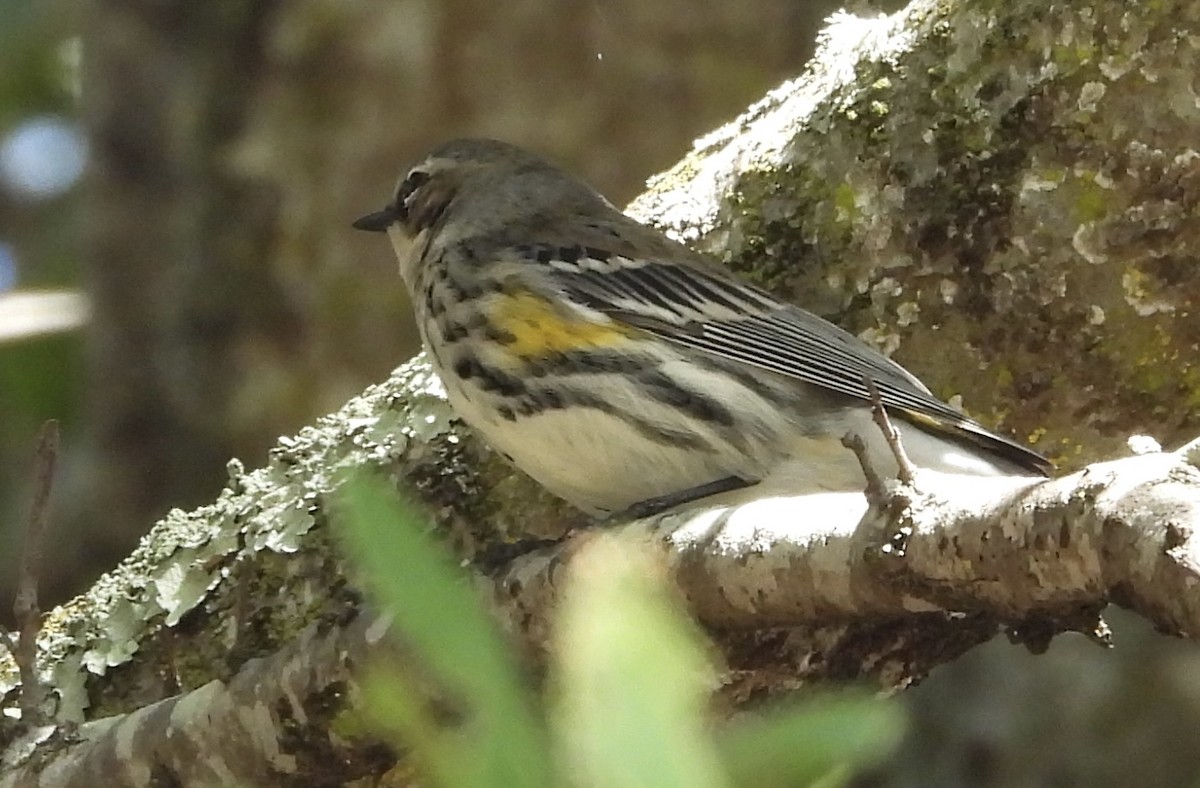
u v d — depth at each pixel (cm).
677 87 1486
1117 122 775
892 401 788
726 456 819
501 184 945
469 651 254
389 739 533
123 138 1554
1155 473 450
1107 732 1437
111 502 1548
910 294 823
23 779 736
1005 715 1434
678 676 242
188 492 1528
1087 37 777
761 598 577
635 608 246
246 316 1516
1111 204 782
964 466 815
